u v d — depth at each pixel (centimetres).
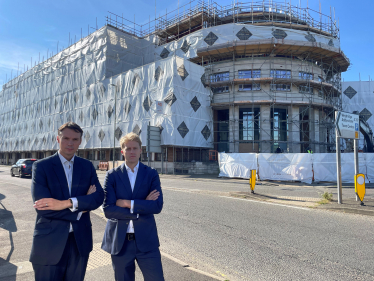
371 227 611
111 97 3166
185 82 2588
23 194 1191
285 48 2647
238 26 2864
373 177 1466
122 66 3547
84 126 3512
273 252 471
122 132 2945
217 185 1466
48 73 4447
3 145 5562
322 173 1491
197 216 739
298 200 940
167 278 359
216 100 2898
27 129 4797
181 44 3175
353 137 870
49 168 249
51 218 242
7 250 479
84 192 262
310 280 366
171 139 2416
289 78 2742
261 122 2727
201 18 3197
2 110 5794
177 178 2005
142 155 2808
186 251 483
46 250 234
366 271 392
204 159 2842
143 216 263
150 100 2672
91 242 264
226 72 2908
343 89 3900
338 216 719
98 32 3575
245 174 1752
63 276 249
